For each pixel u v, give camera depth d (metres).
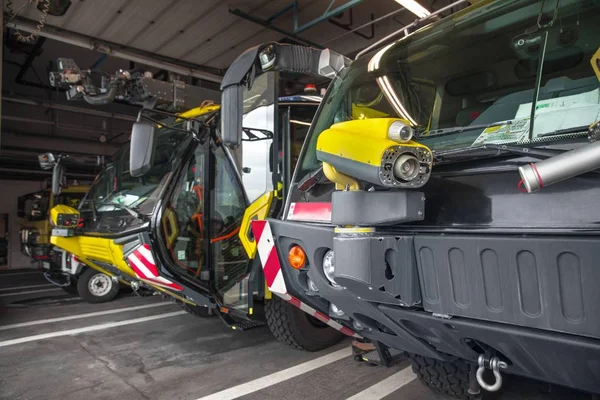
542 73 2.10
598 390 1.65
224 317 4.14
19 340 4.77
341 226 1.81
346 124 1.74
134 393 3.35
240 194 4.04
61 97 12.79
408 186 1.64
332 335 4.31
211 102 4.86
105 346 4.52
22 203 10.91
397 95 2.68
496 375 1.86
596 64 1.83
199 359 4.08
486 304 1.58
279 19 7.31
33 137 13.25
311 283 2.46
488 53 2.39
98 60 10.52
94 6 6.71
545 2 2.16
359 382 3.45
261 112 3.89
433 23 2.58
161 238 4.03
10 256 13.86
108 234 4.63
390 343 2.41
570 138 1.66
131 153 3.63
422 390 3.25
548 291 1.43
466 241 1.62
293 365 3.87
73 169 8.67
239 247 3.99
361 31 7.88
